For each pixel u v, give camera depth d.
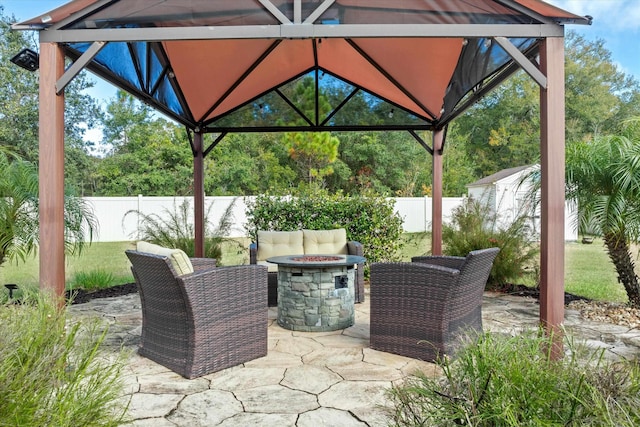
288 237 6.22
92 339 2.10
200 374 3.16
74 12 3.34
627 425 1.29
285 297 4.50
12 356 1.64
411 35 3.36
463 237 6.84
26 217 5.18
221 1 3.48
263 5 3.42
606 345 3.76
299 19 3.39
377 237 7.39
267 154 19.14
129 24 3.41
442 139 6.91
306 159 19.19
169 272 3.07
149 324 3.53
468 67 5.01
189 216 7.93
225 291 3.32
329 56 5.92
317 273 4.36
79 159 18.16
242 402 2.73
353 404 2.69
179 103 6.15
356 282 5.75
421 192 21.20
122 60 4.32
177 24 3.45
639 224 4.90
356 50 5.54
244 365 3.40
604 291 6.41
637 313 4.85
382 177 20.92
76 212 5.82
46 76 3.32
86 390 1.74
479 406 1.48
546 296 3.32
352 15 3.44
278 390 2.92
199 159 7.11
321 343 3.97
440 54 5.05
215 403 2.72
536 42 3.59
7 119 16.17
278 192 7.69
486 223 6.94
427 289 3.42
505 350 1.67
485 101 22.97
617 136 5.09
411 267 3.50
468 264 3.33
